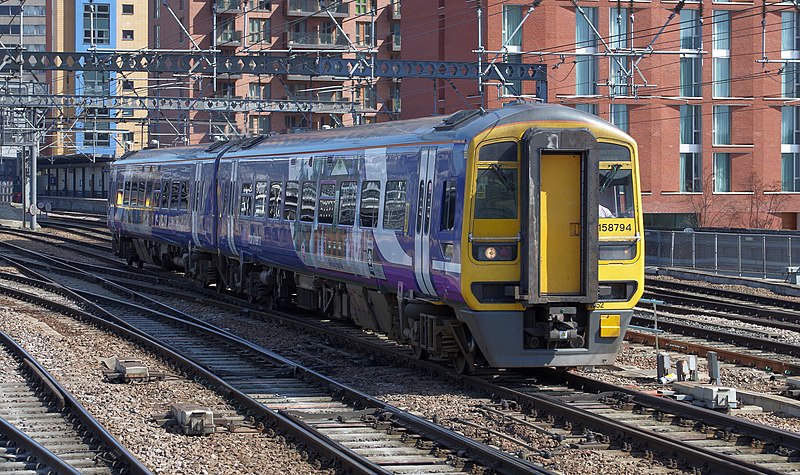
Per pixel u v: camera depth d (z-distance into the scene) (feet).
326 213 124.47
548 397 86.17
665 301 169.78
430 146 98.68
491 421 80.02
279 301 151.74
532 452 70.49
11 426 74.90
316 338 126.52
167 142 521.65
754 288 196.54
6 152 533.14
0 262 234.38
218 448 72.02
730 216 352.08
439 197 96.07
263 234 146.92
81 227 353.92
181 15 550.36
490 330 91.86
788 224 364.99
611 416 80.79
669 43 342.64
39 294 174.50
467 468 66.64
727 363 108.06
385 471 63.46
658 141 345.51
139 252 226.17
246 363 108.78
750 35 350.43
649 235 238.89
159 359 110.11
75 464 67.56
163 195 200.34
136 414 82.79
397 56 585.22
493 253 91.40
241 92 537.24
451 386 95.61
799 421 80.02
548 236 90.84
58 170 637.71
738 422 74.28
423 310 102.06
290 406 86.33
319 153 127.54
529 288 89.71
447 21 351.67
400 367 105.81
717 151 352.69
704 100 349.41
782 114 358.02
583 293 90.99
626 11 337.72
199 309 157.17
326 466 67.31
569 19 333.62
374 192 111.24
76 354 112.98
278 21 564.71
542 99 238.89
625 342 114.83
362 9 577.43
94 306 152.05
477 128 92.02
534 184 90.02
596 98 338.13
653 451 69.36
